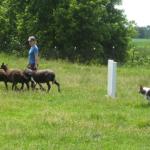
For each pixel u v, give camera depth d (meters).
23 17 50.50
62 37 48.81
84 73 30.14
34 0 49.91
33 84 21.83
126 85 25.59
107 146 13.07
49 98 20.00
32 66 21.95
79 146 12.94
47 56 46.28
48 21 50.06
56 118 15.89
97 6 49.97
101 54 51.53
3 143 13.08
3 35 49.62
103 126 15.10
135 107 18.73
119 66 42.00
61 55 48.22
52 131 14.30
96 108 18.27
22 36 50.12
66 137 13.75
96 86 24.12
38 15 50.09
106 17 55.41
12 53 45.12
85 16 49.00
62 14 48.66
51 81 22.17
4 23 50.06
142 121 15.78
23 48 48.00
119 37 55.91
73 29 48.81
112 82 20.88
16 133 13.93
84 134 14.05
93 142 13.40
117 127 15.15
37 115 16.50
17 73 21.59
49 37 49.62
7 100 18.98
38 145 12.90
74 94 21.22
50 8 49.91
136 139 13.85
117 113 17.14
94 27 49.84
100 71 32.19
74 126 14.98
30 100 19.36
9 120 15.66
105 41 55.31
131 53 58.00
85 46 50.09
